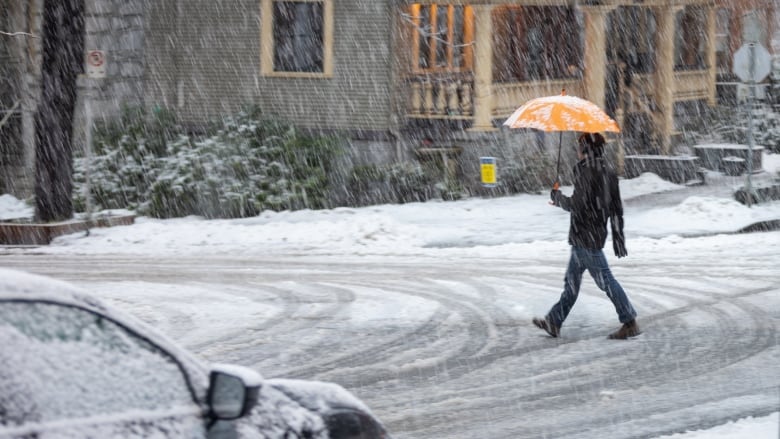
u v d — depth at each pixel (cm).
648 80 5900
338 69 5081
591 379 1914
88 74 3775
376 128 5034
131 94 5419
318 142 4888
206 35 5253
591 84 5334
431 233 3859
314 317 2491
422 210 4450
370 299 2719
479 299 2717
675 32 6281
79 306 761
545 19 5472
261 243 3788
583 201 2216
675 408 1706
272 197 4641
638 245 3625
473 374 1959
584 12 5306
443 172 4906
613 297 2241
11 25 5434
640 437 1540
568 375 1947
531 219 4188
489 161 4516
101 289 2847
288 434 878
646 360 2056
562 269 3192
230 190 4603
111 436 731
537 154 5084
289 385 956
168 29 5306
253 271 3191
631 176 5531
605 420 1644
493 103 4997
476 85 4922
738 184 5234
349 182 4916
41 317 735
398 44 5066
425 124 5091
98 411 736
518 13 5362
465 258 3431
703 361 2039
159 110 5147
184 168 4700
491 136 4969
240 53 5212
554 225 4025
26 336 718
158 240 3856
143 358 789
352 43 5050
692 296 2716
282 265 3309
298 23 5144
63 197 4125
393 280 3016
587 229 2222
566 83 5412
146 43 5331
